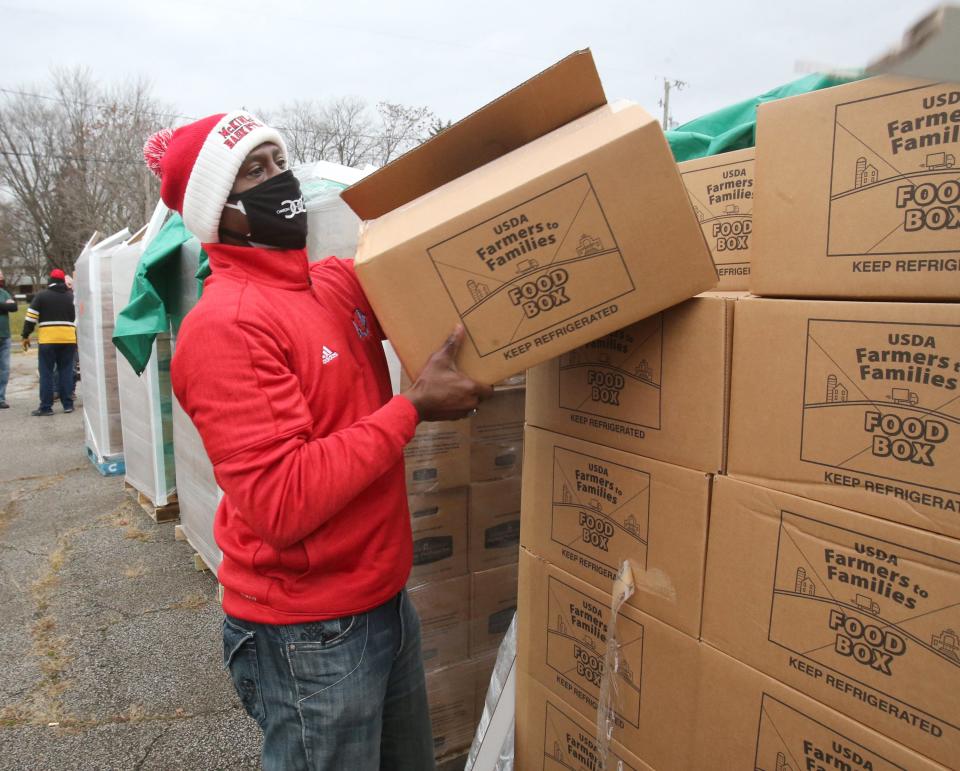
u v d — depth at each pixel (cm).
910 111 81
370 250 111
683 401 108
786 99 94
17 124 2738
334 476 109
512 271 106
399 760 148
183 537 376
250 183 123
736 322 100
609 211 101
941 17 40
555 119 116
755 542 98
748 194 129
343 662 121
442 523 190
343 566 122
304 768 125
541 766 146
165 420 400
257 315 113
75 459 565
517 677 153
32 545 376
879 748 85
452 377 110
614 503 122
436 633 194
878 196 84
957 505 77
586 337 106
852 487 87
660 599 114
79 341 568
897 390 82
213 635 277
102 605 304
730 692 103
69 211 2770
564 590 136
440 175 127
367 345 136
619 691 123
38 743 214
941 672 79
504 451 197
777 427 95
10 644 273
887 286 84
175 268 321
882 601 84
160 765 204
